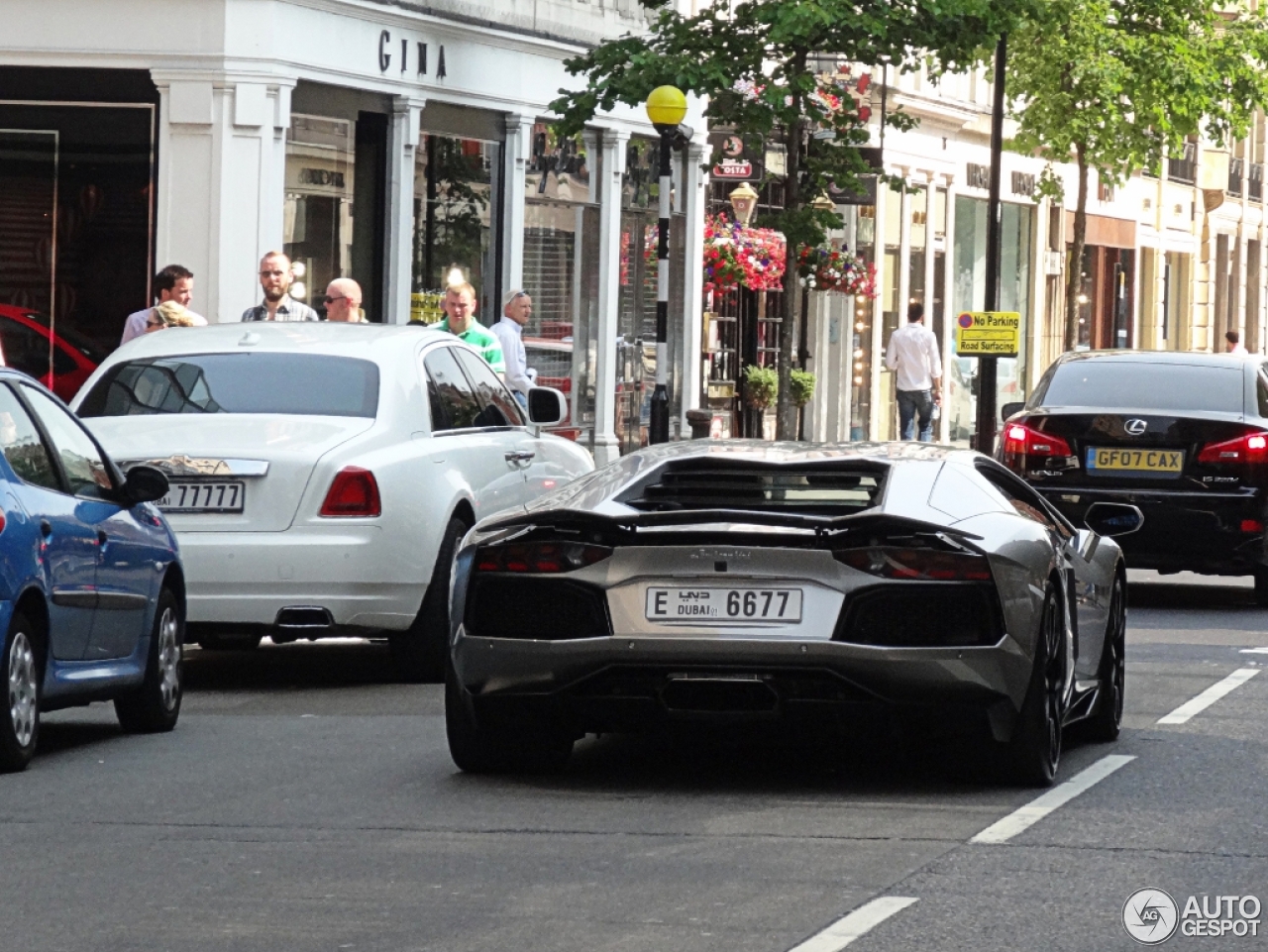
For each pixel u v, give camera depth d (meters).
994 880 19.86
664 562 23.77
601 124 76.94
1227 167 165.12
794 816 23.00
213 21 59.31
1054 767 25.27
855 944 17.36
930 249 115.00
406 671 34.50
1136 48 92.94
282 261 46.66
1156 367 50.00
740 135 68.75
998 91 82.88
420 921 18.05
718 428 91.69
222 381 34.75
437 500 33.91
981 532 24.14
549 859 20.66
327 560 32.66
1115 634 29.52
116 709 29.47
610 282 78.00
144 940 17.38
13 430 26.80
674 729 29.30
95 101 59.84
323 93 62.78
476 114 70.12
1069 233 137.50
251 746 28.08
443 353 37.22
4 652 25.20
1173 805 23.91
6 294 60.38
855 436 106.50
